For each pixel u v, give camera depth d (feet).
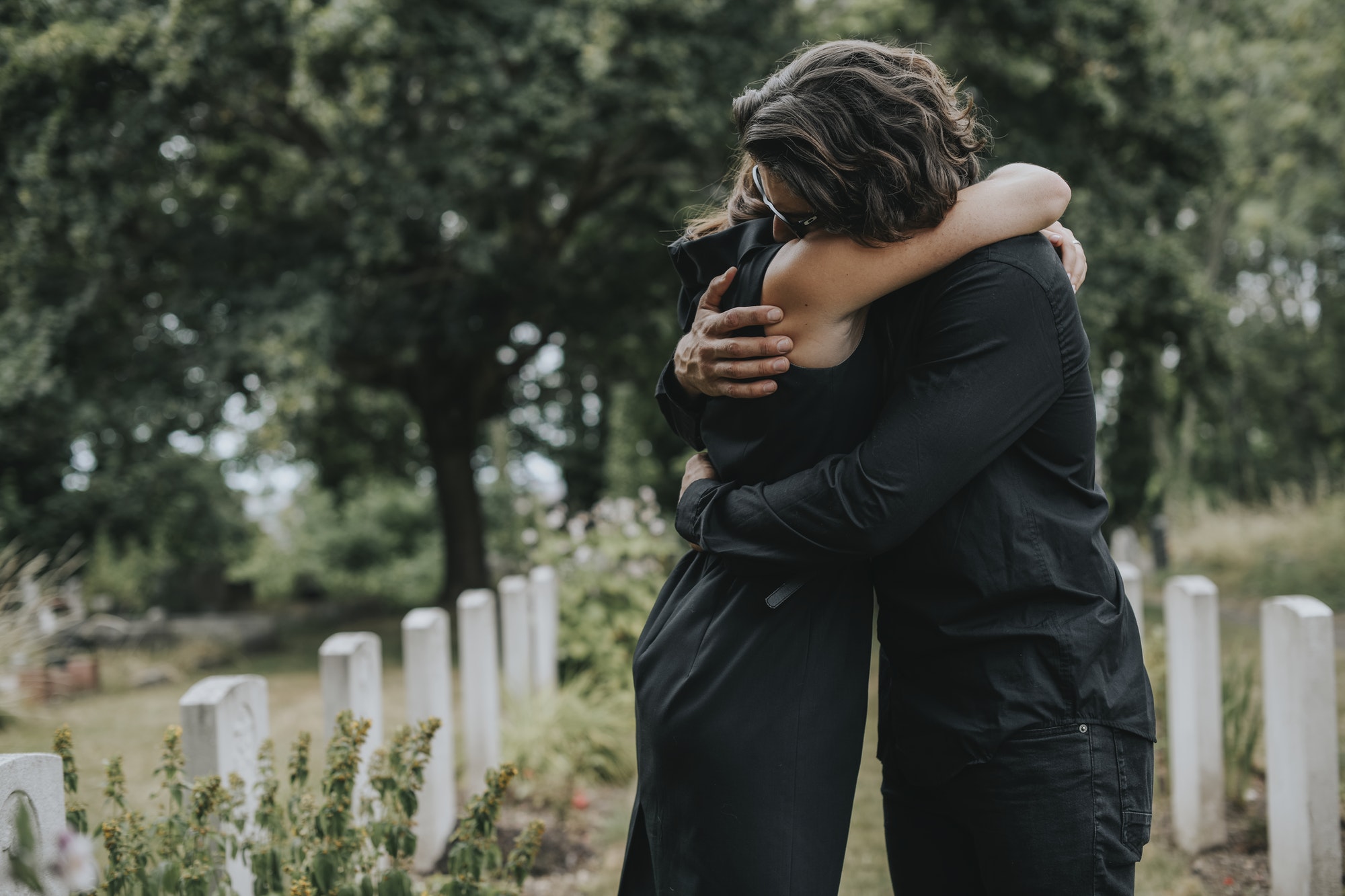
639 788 5.20
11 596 23.20
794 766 4.64
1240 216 71.10
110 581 54.19
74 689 25.79
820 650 4.75
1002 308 4.39
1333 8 57.21
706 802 4.68
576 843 12.89
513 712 16.46
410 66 32.40
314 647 40.22
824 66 4.54
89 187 29.58
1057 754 4.44
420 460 60.90
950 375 4.39
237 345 30.48
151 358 32.45
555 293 40.19
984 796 4.58
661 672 4.94
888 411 4.50
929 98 4.49
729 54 33.01
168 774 7.00
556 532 25.14
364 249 31.65
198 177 38.99
